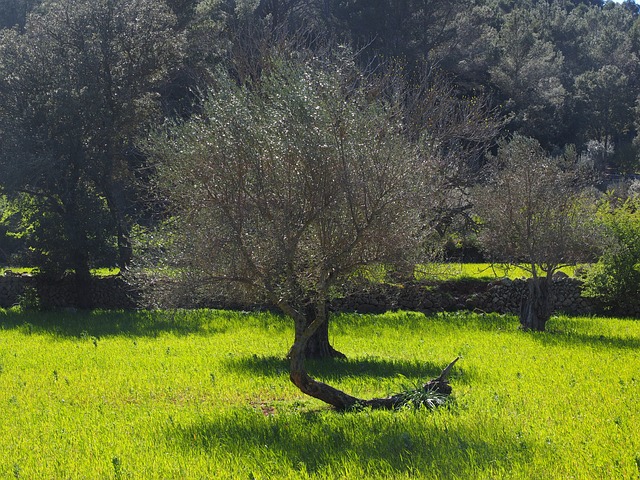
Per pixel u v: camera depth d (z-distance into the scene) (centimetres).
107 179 3086
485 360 1756
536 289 2400
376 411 1211
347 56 2019
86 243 2919
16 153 2822
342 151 1154
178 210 1280
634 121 7712
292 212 1162
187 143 1258
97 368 1673
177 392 1427
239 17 4738
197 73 3694
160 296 1234
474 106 3641
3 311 2898
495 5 8619
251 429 1117
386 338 2236
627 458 923
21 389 1456
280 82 1276
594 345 2023
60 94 2888
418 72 4100
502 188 2430
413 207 1205
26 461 983
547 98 6475
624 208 2886
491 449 974
